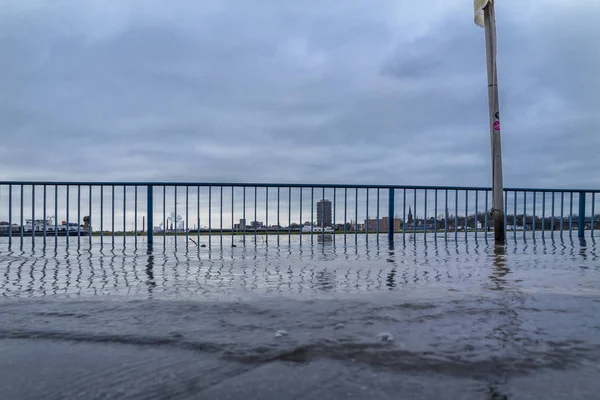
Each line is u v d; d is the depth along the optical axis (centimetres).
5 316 229
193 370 153
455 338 185
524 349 172
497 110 717
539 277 352
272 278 355
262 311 235
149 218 788
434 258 509
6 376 150
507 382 142
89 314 232
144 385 141
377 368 153
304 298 269
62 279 356
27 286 321
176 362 161
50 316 229
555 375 147
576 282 326
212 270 409
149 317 225
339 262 470
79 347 179
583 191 946
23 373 152
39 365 160
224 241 862
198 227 774
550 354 167
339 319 217
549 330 197
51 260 510
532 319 217
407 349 171
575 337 187
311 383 141
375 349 171
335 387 138
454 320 214
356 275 369
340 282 331
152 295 283
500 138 719
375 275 369
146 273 391
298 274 378
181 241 863
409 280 339
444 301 257
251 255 564
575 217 977
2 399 132
